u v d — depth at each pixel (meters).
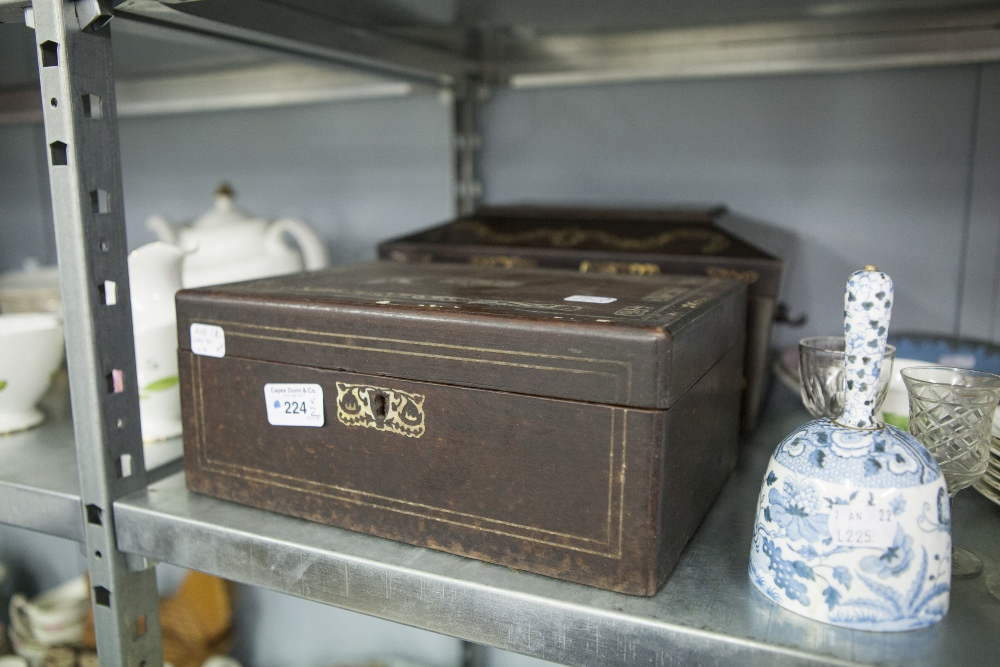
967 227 0.97
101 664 0.69
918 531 0.46
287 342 0.59
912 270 1.01
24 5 0.60
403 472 0.57
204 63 1.17
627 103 1.12
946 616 0.49
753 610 0.49
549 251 0.87
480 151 1.22
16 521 0.70
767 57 1.02
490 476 0.53
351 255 1.32
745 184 1.07
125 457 0.67
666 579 0.53
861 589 0.47
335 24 0.85
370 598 0.55
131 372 0.66
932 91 0.96
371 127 1.26
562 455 0.51
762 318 0.79
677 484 0.52
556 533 0.52
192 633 1.19
